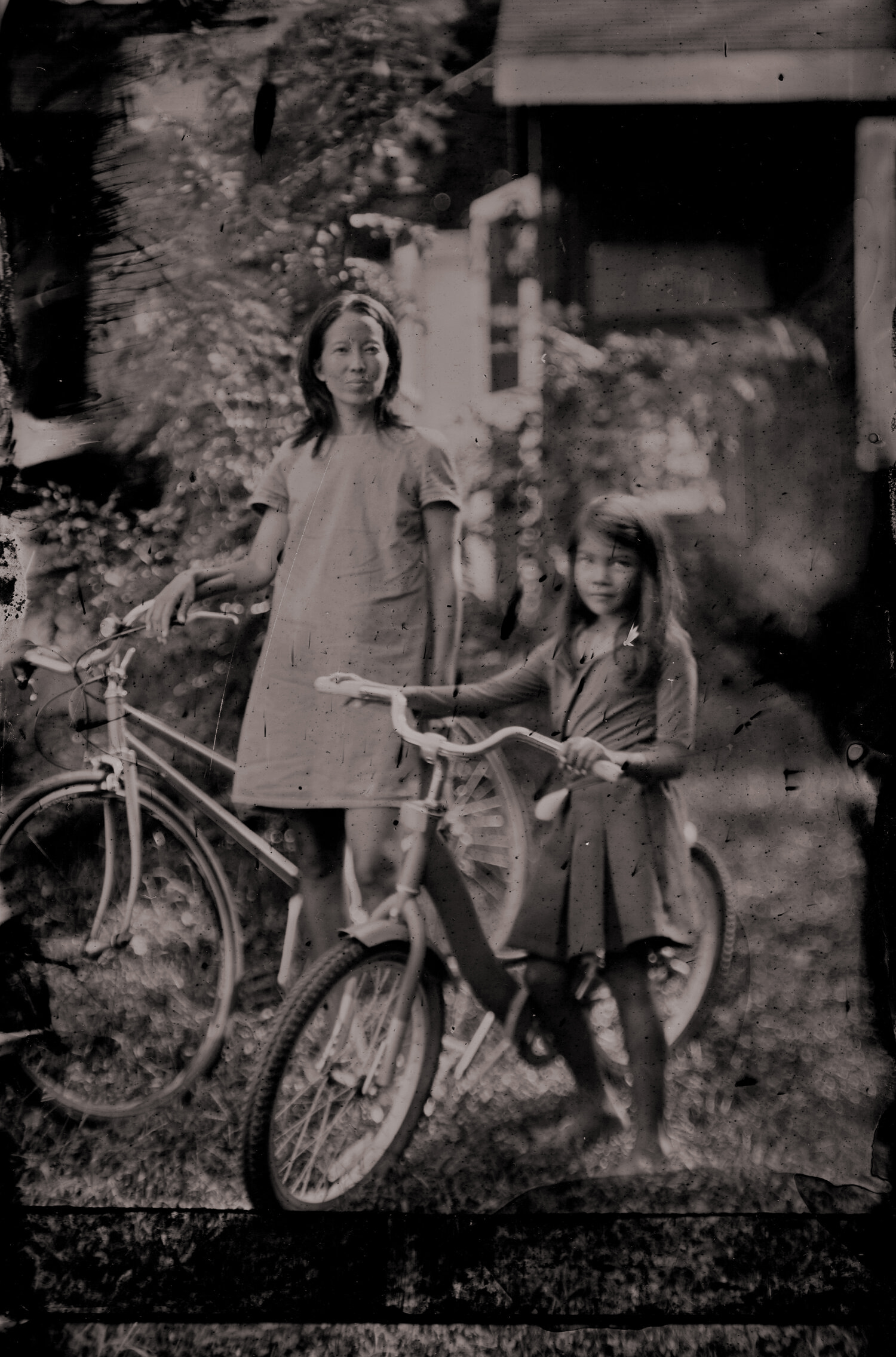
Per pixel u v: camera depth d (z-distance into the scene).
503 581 2.62
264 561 2.63
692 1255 2.29
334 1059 2.35
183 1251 2.31
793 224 2.62
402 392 2.66
